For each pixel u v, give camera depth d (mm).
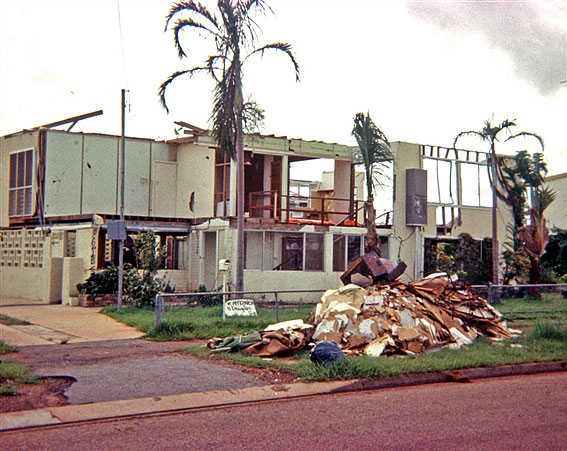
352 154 26688
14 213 26234
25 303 21188
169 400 8547
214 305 18281
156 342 13289
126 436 6926
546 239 26859
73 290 20719
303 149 25406
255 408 8320
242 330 14445
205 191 25797
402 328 12273
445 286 14656
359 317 12453
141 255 19297
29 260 23812
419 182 24766
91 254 20750
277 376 10016
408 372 10188
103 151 26172
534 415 7922
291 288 22297
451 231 25922
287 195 23016
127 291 19547
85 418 7668
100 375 9852
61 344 12898
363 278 14586
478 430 7160
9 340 13273
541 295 23969
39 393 8695
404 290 13922
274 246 22469
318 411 8125
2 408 7910
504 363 11344
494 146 23734
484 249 26641
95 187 25922
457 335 13227
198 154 26375
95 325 15703
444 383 10250
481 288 18969
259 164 25719
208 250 22859
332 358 10414
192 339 13680
